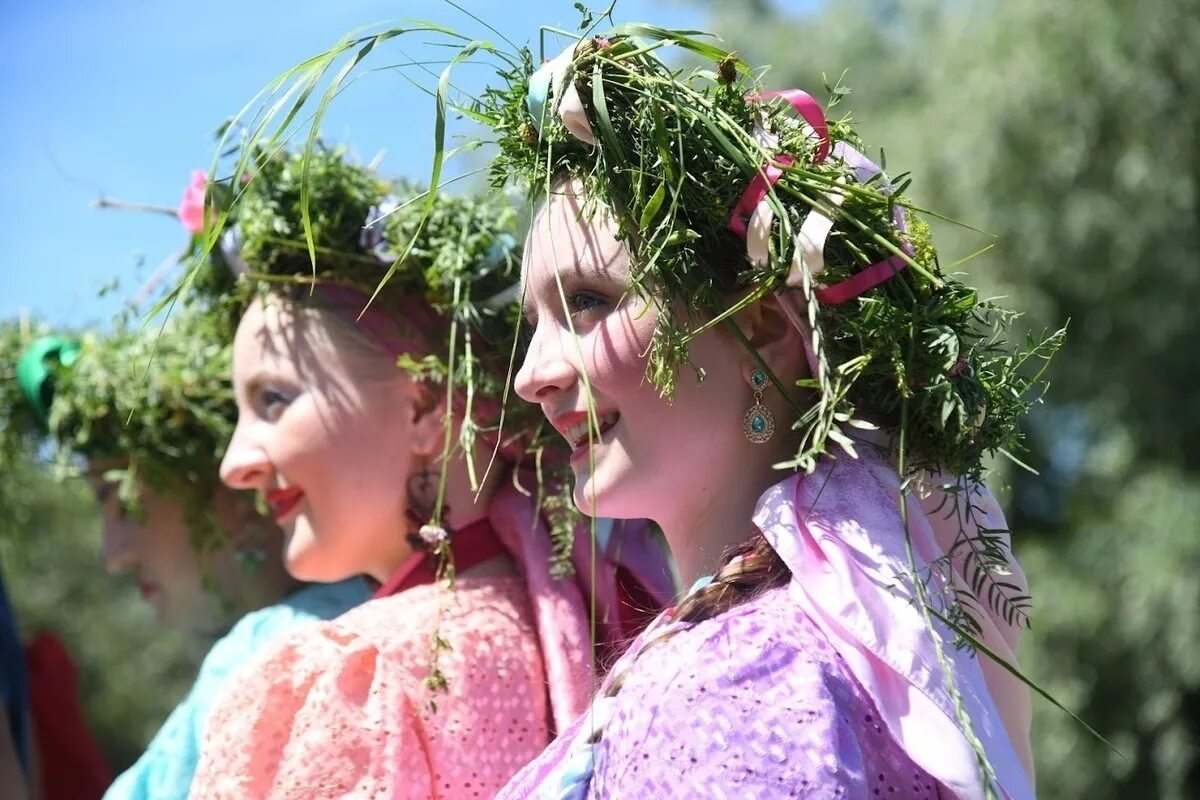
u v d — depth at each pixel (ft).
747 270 5.77
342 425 8.43
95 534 32.63
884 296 5.65
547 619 7.98
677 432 5.90
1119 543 29.99
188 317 11.27
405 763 7.24
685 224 5.79
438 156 6.03
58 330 12.35
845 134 6.12
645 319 5.86
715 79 6.05
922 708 5.00
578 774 5.49
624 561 8.55
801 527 5.45
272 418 8.59
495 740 7.55
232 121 6.33
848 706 5.10
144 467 11.14
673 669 5.22
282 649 7.58
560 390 6.12
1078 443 33.42
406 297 8.58
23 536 13.79
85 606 35.65
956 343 5.54
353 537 8.51
